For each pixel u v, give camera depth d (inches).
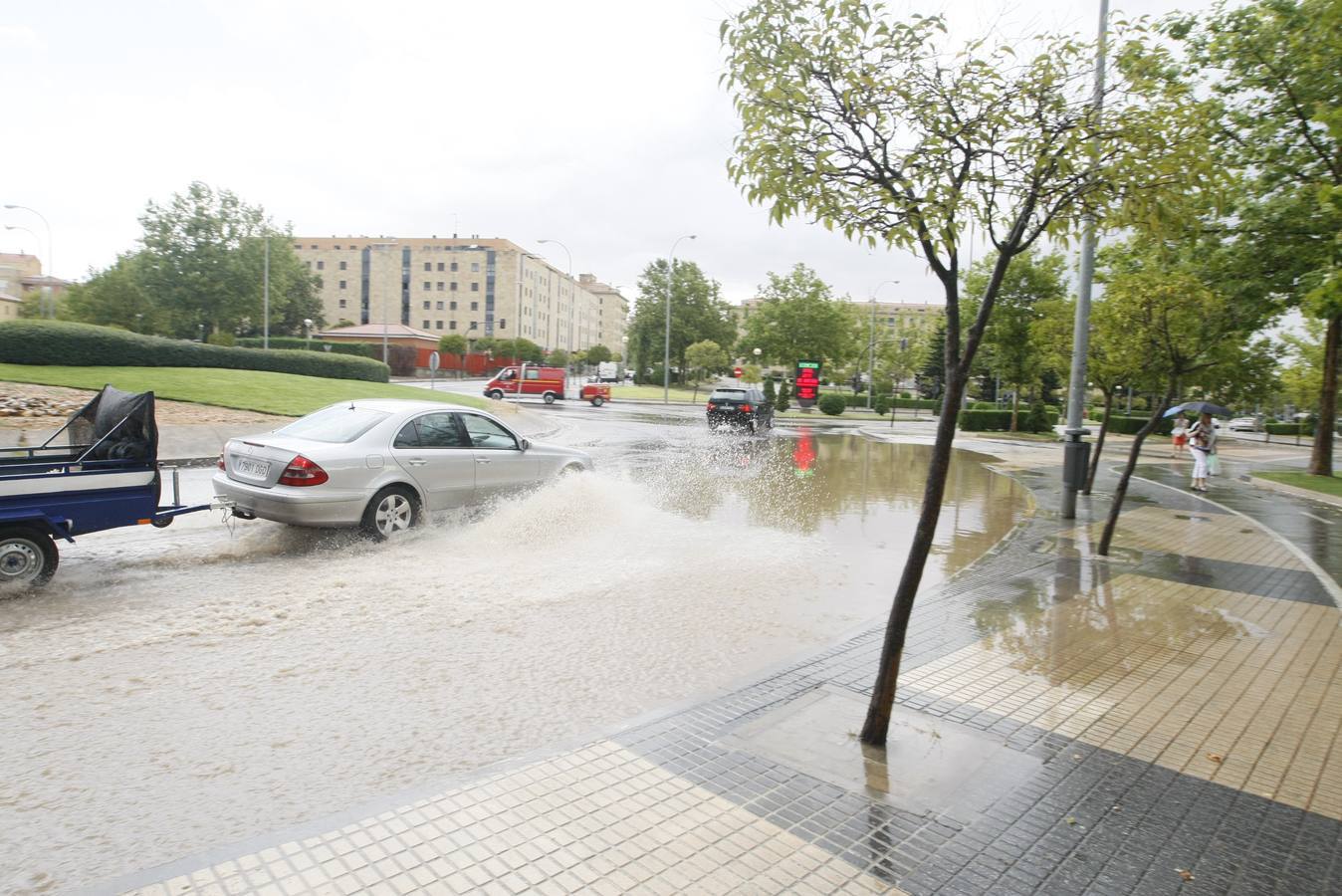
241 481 319.6
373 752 149.9
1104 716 175.0
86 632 213.0
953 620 246.1
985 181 165.0
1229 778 147.8
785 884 111.3
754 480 598.2
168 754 147.5
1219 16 602.5
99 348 1014.4
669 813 129.0
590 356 4675.2
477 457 367.6
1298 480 751.7
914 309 6058.1
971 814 131.6
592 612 243.3
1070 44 161.8
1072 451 453.7
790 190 163.0
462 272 4849.9
